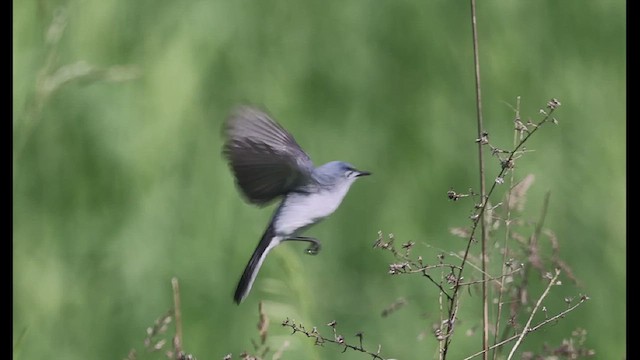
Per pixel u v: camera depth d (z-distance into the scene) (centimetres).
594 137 1289
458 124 1334
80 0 1208
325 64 1349
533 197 1228
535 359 682
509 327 702
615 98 1307
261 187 707
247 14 1307
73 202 1211
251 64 1299
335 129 1339
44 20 1155
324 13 1359
